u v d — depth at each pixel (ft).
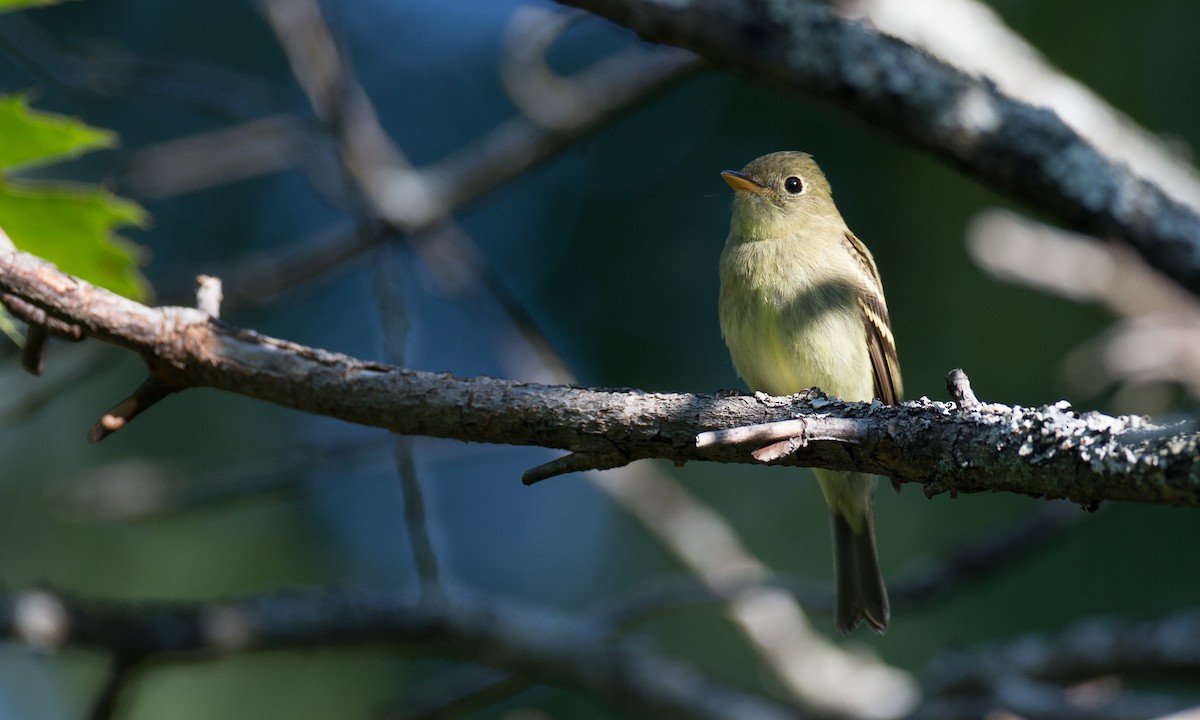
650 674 31.50
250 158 36.42
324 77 31.65
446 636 31.30
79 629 29.35
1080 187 22.36
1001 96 22.68
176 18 45.03
